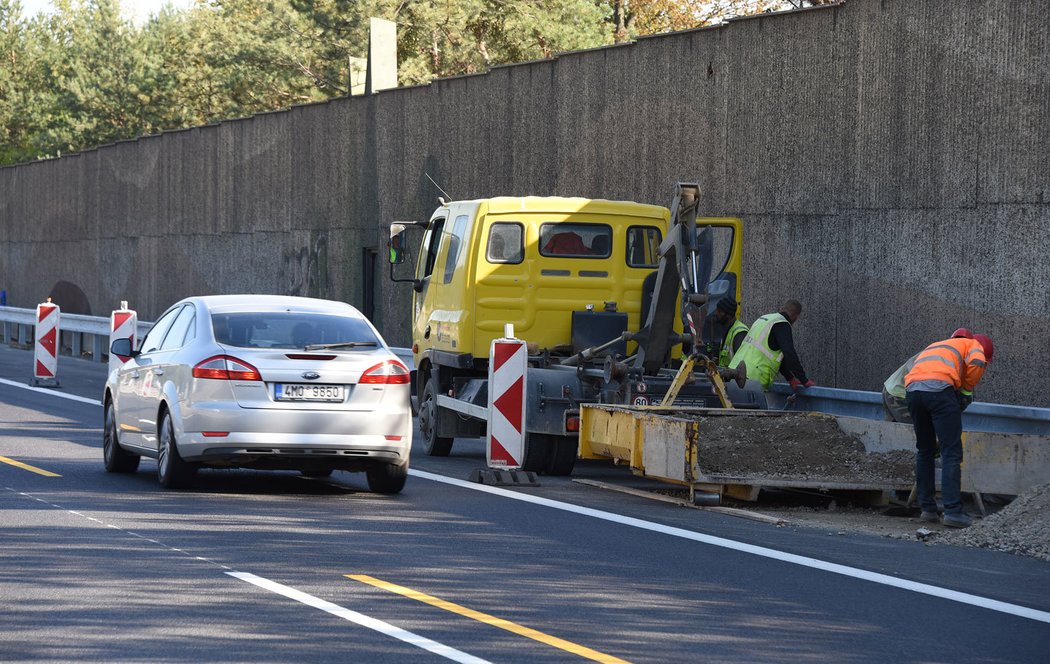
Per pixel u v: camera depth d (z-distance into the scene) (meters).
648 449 42.12
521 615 25.47
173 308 44.75
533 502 40.75
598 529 35.88
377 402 40.44
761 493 45.19
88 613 24.77
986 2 51.75
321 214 105.31
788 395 53.47
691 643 23.69
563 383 48.34
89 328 108.00
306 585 27.53
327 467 41.12
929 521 39.41
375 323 98.75
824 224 59.53
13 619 24.22
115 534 32.94
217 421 39.41
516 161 81.50
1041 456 40.78
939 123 53.91
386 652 22.45
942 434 38.94
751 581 29.47
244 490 41.88
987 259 51.88
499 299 52.22
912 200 55.16
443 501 40.66
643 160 70.88
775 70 62.12
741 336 54.34
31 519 34.88
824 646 23.77
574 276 52.66
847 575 30.47
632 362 50.00
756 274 63.22
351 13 172.38
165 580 27.72
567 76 76.81
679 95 68.19
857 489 40.81
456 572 29.42
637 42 71.12
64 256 152.25
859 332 57.75
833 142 59.03
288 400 39.81
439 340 55.00
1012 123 50.78
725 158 65.25
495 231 52.25
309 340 41.19
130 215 136.88
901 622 25.91
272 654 22.16
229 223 118.75
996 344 51.47
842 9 58.59
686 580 29.34
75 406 69.38
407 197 93.94
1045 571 32.12
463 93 86.94
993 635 25.08
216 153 120.69
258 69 184.75
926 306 54.50
